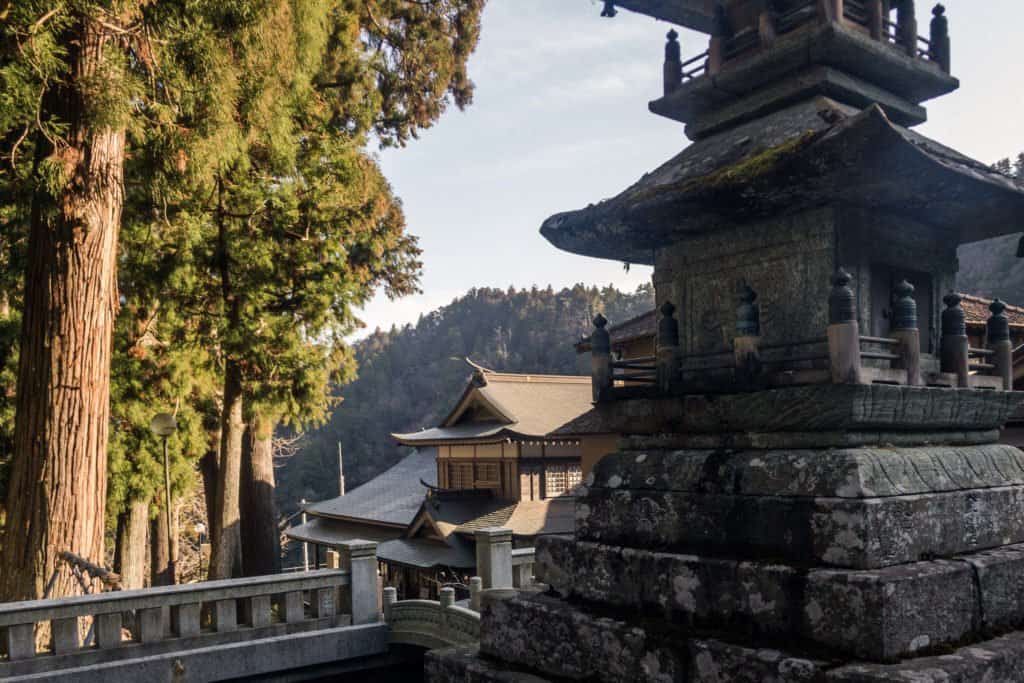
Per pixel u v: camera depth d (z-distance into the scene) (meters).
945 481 3.10
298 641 8.02
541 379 29.03
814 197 3.24
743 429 3.35
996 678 2.58
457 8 18.61
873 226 3.42
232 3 9.63
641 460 3.66
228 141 10.61
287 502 61.50
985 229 3.74
